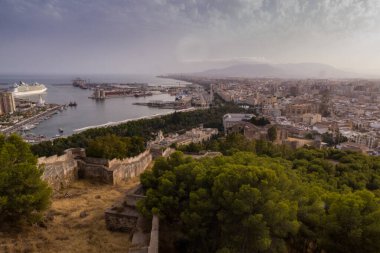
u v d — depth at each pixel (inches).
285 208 634.8
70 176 1332.4
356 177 1519.4
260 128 4375.0
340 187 1365.7
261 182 668.1
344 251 645.9
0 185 741.3
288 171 1089.4
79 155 1520.7
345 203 669.9
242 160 938.1
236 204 631.8
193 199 722.8
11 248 690.8
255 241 625.0
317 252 757.9
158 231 711.1
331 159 2068.2
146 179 975.6
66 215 974.4
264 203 652.1
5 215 781.9
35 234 798.5
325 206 860.0
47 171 1162.6
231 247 639.1
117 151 1637.6
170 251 746.8
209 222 713.0
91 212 1015.0
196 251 714.8
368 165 1782.7
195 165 876.6
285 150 2309.3
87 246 761.0
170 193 824.9
